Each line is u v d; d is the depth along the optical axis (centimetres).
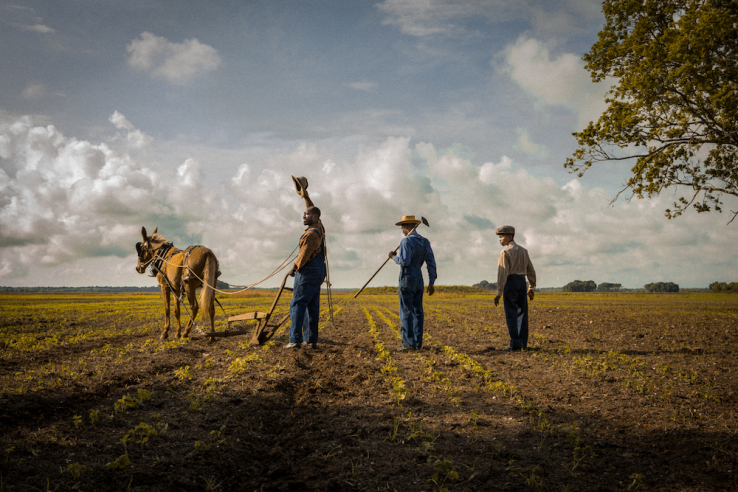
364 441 398
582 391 576
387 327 1512
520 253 946
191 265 1037
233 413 481
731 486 306
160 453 365
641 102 1706
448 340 1152
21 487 295
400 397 522
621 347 1011
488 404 516
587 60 1908
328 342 1091
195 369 729
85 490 297
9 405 471
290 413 508
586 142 1914
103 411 471
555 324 1686
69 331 1549
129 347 995
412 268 940
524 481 317
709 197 1853
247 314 1002
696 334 1288
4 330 1585
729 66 1595
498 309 2861
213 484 325
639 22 1762
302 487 315
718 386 601
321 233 960
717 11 1527
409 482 316
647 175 1855
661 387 595
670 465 348
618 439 404
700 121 1730
